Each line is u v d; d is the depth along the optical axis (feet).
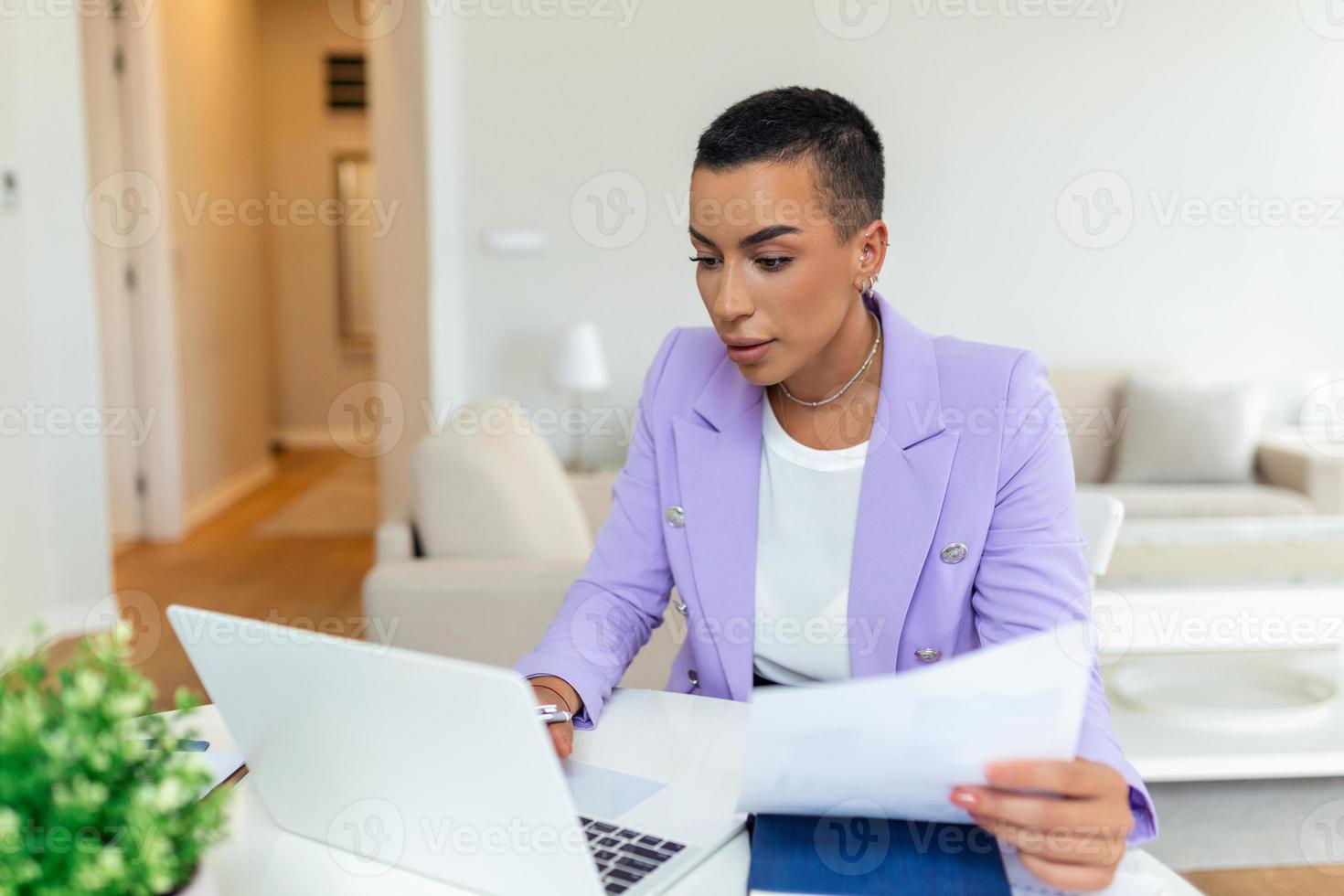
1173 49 15.25
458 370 14.98
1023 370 3.94
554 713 3.56
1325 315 15.83
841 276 3.54
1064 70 15.17
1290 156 15.51
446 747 2.55
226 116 21.12
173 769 2.13
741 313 3.46
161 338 17.56
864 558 3.95
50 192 12.21
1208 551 10.54
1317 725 5.45
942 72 15.07
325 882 2.82
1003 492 3.87
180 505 17.89
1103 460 15.01
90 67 16.97
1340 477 13.39
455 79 14.71
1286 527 11.51
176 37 18.26
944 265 15.43
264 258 23.79
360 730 2.68
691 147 14.94
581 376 14.05
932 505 3.88
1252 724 5.37
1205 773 4.91
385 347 16.49
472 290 15.02
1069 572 3.76
